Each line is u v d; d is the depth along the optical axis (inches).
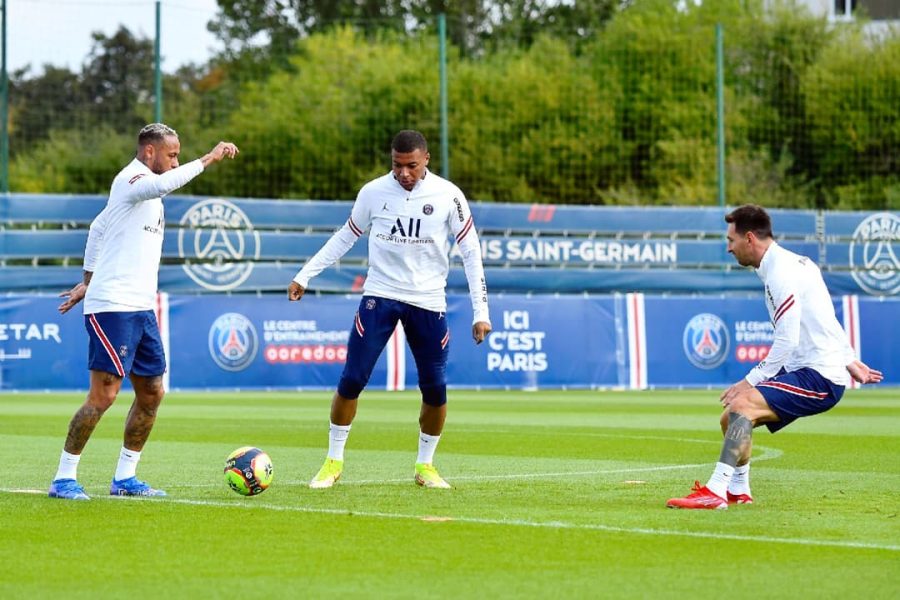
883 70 3565.5
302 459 1125.1
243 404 2069.4
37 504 764.0
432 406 880.9
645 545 618.8
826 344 772.0
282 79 3555.6
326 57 3572.8
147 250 797.9
